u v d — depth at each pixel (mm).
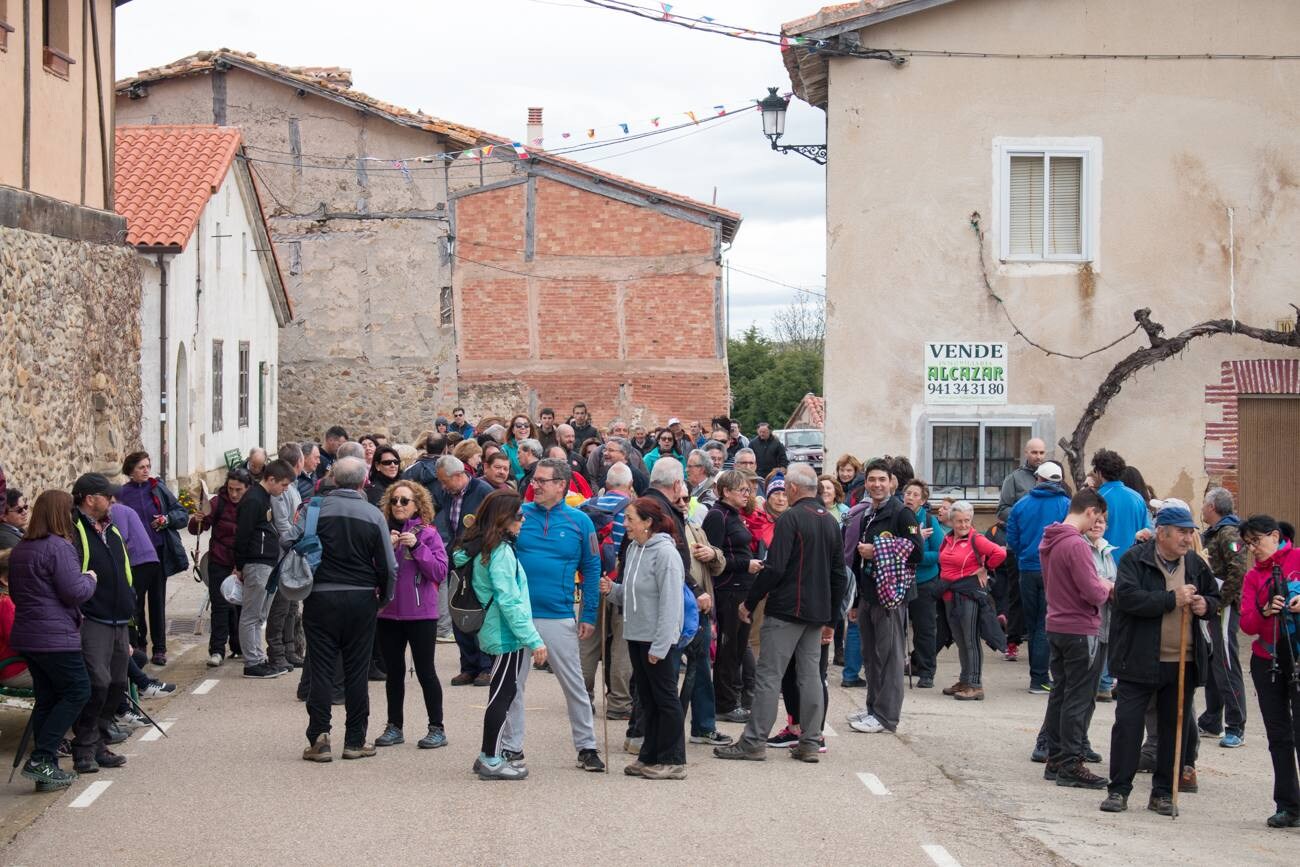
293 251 35312
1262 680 9039
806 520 9992
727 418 23016
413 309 35344
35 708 9102
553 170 35312
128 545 11617
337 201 35281
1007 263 17094
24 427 13773
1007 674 14562
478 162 35219
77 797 8750
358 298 35375
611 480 11281
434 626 10273
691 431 27312
